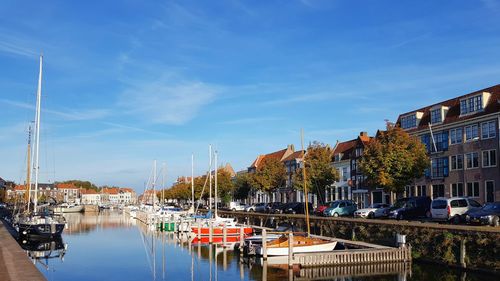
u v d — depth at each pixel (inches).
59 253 1579.7
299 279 1091.9
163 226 2524.6
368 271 1171.3
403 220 1630.2
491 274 1023.6
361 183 2738.7
